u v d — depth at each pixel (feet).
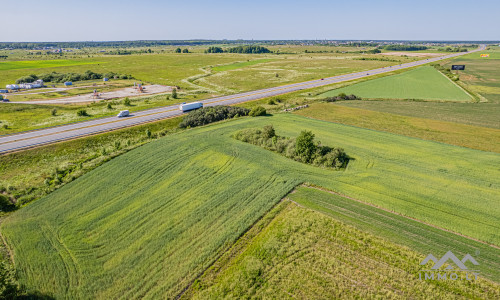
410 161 124.88
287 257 72.79
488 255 72.43
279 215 89.66
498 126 174.70
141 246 76.79
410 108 220.84
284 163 124.47
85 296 63.31
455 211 89.66
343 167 120.57
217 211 91.09
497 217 86.58
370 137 154.30
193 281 66.90
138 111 210.59
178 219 87.35
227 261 72.28
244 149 138.72
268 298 61.93
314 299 61.62
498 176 111.24
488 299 61.05
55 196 100.27
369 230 81.76
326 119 189.06
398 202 94.68
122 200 97.35
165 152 134.51
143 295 63.46
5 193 103.30
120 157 129.39
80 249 76.18
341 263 70.59
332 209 92.22
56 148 139.03
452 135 158.61
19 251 75.72
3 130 161.07
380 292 62.95
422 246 75.51
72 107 228.84
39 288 65.26
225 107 199.72
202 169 118.62
